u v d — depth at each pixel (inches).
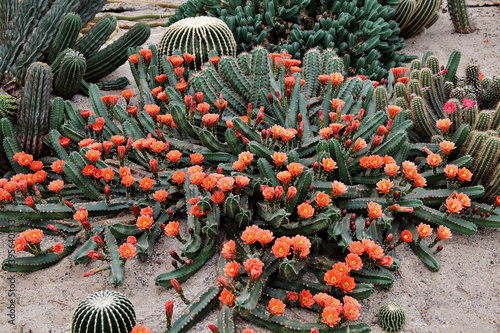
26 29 166.1
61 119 139.4
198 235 102.0
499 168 113.1
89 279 101.3
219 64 140.7
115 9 271.4
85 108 170.1
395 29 203.0
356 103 135.3
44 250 106.6
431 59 161.5
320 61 151.9
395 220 112.3
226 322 86.9
